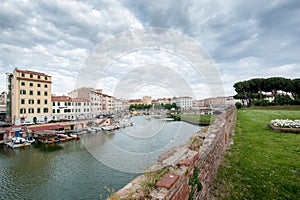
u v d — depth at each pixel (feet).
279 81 152.46
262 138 33.47
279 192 14.83
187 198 9.62
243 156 23.79
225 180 17.40
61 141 94.73
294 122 40.40
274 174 18.01
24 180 52.42
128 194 6.93
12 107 128.36
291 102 142.31
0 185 50.16
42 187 47.88
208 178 14.99
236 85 184.75
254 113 92.07
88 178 45.55
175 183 7.89
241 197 14.49
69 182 47.01
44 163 64.44
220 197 14.64
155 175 8.54
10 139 96.78
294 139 31.17
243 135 37.60
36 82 128.67
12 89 128.26
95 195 39.17
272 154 23.97
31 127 105.19
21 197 44.37
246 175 18.20
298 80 149.18
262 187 15.74
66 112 127.85
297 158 22.06
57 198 41.91
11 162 67.21
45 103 132.05
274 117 67.72
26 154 76.89
